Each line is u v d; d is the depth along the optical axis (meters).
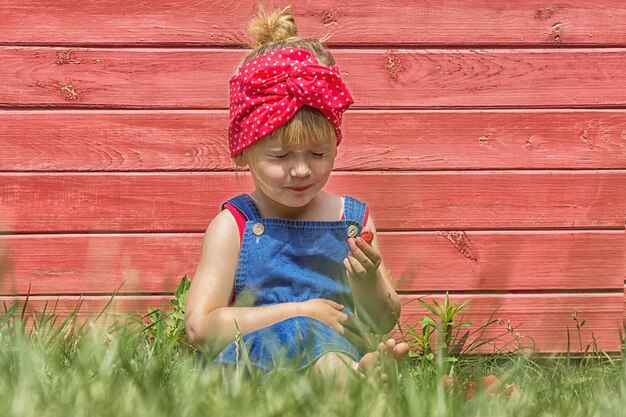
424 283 4.92
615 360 4.69
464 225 4.92
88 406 2.54
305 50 3.72
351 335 3.56
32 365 2.99
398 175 4.89
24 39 4.78
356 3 4.84
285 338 3.46
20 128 4.80
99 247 4.84
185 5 4.82
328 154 3.69
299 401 2.66
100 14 4.80
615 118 4.95
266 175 3.66
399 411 2.67
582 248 4.96
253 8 4.84
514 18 4.90
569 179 4.95
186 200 4.86
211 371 3.01
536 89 4.92
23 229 4.82
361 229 3.94
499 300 4.93
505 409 2.81
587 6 4.92
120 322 4.69
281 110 3.56
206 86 4.84
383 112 4.88
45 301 4.82
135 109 4.84
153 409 2.52
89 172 4.84
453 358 4.50
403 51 4.87
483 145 4.92
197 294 3.76
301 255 3.83
